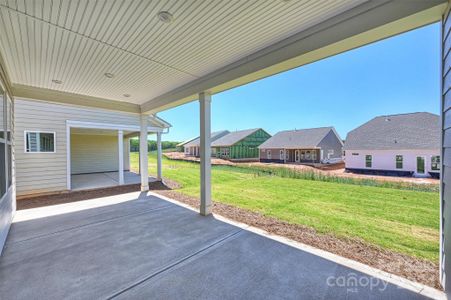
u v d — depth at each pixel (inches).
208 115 159.3
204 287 76.7
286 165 708.7
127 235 123.8
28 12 79.2
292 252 102.0
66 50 111.2
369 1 76.9
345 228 134.1
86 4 75.4
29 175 239.0
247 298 70.9
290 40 100.8
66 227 137.0
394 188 292.0
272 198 225.3
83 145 424.5
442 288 73.5
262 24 90.6
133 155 892.0
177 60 125.7
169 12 81.0
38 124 246.4
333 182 349.7
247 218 154.5
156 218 154.7
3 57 117.8
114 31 93.9
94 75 147.9
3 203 112.9
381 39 83.2
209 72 145.8
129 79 156.9
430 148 465.7
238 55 120.3
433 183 351.6
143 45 107.1
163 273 85.7
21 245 111.2
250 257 97.5
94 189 271.9
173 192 254.1
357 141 589.9
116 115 310.7
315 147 744.3
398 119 591.5
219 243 112.4
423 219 153.4
